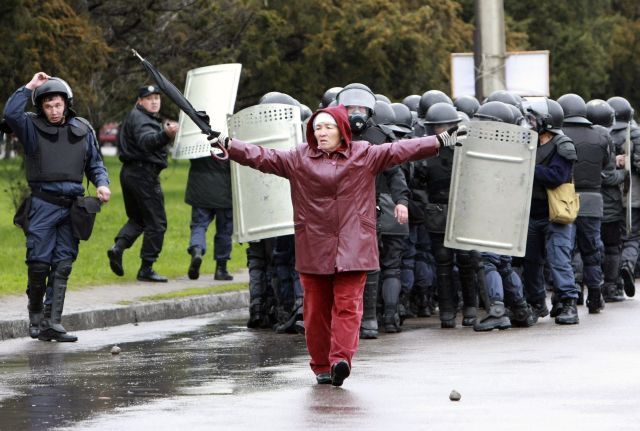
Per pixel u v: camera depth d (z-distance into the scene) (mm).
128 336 25875
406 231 26062
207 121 18484
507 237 25781
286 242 26312
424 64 76875
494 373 19281
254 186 25766
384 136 24938
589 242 28719
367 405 16625
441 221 26359
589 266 28953
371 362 20969
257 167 18672
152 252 34406
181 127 34469
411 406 16484
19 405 16922
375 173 18641
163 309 29750
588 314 28953
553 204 26188
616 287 32188
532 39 102875
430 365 20406
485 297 26109
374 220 18656
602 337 23938
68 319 26812
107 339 25328
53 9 54906
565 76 102250
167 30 69250
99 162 25328
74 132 24812
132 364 21188
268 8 75438
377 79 77125
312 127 18578
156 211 34250
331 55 75812
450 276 26906
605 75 104250
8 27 52594
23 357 22422
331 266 18391
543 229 26922
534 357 21094
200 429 15109
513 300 26359
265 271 27281
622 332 24828
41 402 17156
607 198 31391
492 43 45688
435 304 31172
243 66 74812
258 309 27172
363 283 18625
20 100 24438
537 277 27594
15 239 47500
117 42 66875
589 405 16266
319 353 18797
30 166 24750
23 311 27250
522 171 25703
